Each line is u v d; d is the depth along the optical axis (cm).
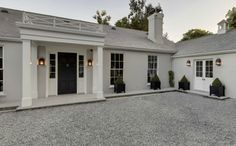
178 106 647
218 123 443
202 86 956
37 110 577
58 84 820
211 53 874
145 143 319
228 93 809
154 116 507
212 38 1091
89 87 879
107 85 895
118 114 529
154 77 1032
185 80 1023
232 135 360
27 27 571
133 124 432
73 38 671
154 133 371
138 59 1005
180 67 1096
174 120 469
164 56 1123
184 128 404
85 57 872
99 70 744
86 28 768
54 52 797
